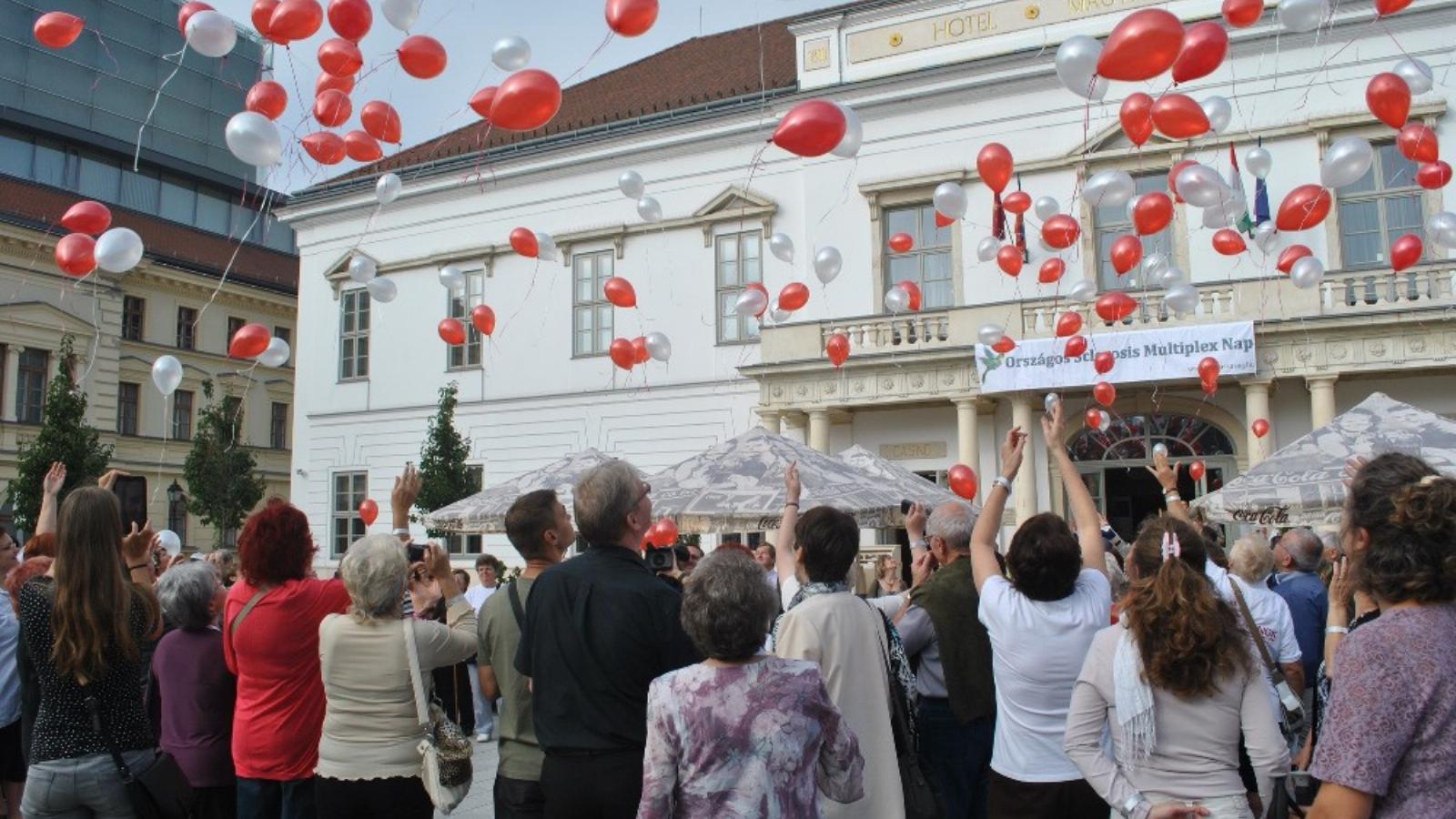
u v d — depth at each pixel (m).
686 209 23.39
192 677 5.23
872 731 4.18
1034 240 19.81
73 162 41.34
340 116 9.47
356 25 8.41
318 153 9.62
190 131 48.00
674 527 9.91
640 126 23.70
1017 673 4.26
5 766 6.33
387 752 4.44
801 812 3.12
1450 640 2.53
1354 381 17.31
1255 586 6.04
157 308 38.81
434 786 4.37
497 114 7.11
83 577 4.40
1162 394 18.53
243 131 7.62
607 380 23.89
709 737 3.11
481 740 11.79
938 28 21.20
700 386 22.86
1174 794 3.44
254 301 42.44
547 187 25.12
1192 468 15.52
